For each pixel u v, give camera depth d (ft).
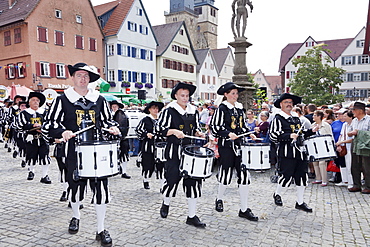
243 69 36.68
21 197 19.94
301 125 17.89
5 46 80.79
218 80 158.92
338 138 24.52
